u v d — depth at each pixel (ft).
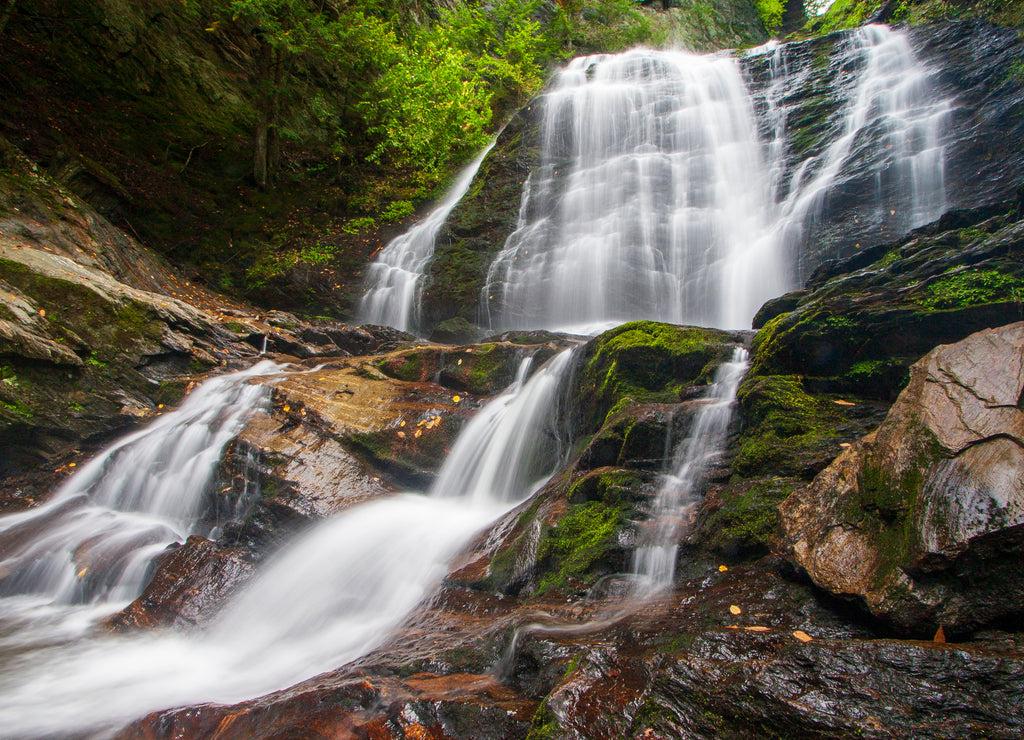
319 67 62.44
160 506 20.63
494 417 20.63
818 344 13.64
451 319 40.91
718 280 35.29
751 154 37.81
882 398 12.70
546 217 42.86
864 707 6.20
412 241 46.47
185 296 36.86
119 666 12.80
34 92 40.63
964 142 29.01
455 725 7.89
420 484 19.67
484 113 57.36
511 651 9.37
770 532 9.95
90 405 24.00
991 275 12.91
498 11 69.21
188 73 52.90
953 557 7.14
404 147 55.42
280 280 43.68
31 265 24.64
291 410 22.08
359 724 8.21
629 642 8.52
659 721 6.81
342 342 35.12
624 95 44.42
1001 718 5.81
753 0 94.43
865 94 35.53
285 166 54.70
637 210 39.55
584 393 18.16
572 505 13.43
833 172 33.04
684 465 12.97
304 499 18.06
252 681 11.84
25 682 12.11
